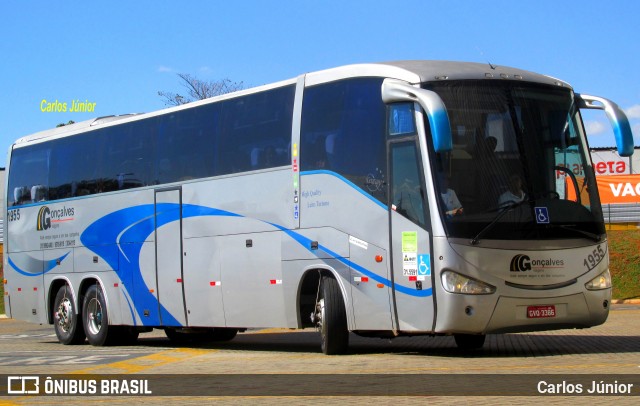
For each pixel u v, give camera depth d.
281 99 14.99
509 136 12.69
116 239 18.83
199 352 16.44
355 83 13.62
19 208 21.94
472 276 12.02
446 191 12.22
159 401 9.68
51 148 21.11
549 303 12.36
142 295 18.03
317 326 14.23
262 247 15.05
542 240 12.40
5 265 22.33
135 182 18.41
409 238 12.51
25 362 14.96
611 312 26.14
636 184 37.03
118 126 19.11
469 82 12.76
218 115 16.36
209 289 16.27
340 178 13.66
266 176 15.09
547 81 13.28
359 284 13.25
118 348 18.44
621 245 35.75
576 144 13.19
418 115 12.52
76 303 19.91
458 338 15.03
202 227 16.45
